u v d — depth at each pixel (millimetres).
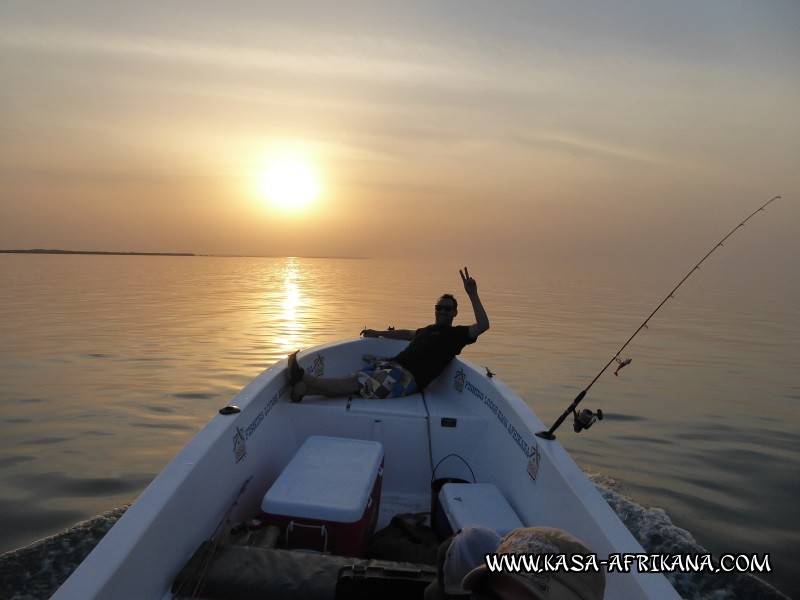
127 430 6113
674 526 4055
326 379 3555
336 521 2156
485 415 3441
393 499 3232
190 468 2053
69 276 47469
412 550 2438
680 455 5887
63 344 11812
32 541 3650
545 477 2412
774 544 3949
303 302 25703
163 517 1798
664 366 11195
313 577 1772
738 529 4188
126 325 15352
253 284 41906
